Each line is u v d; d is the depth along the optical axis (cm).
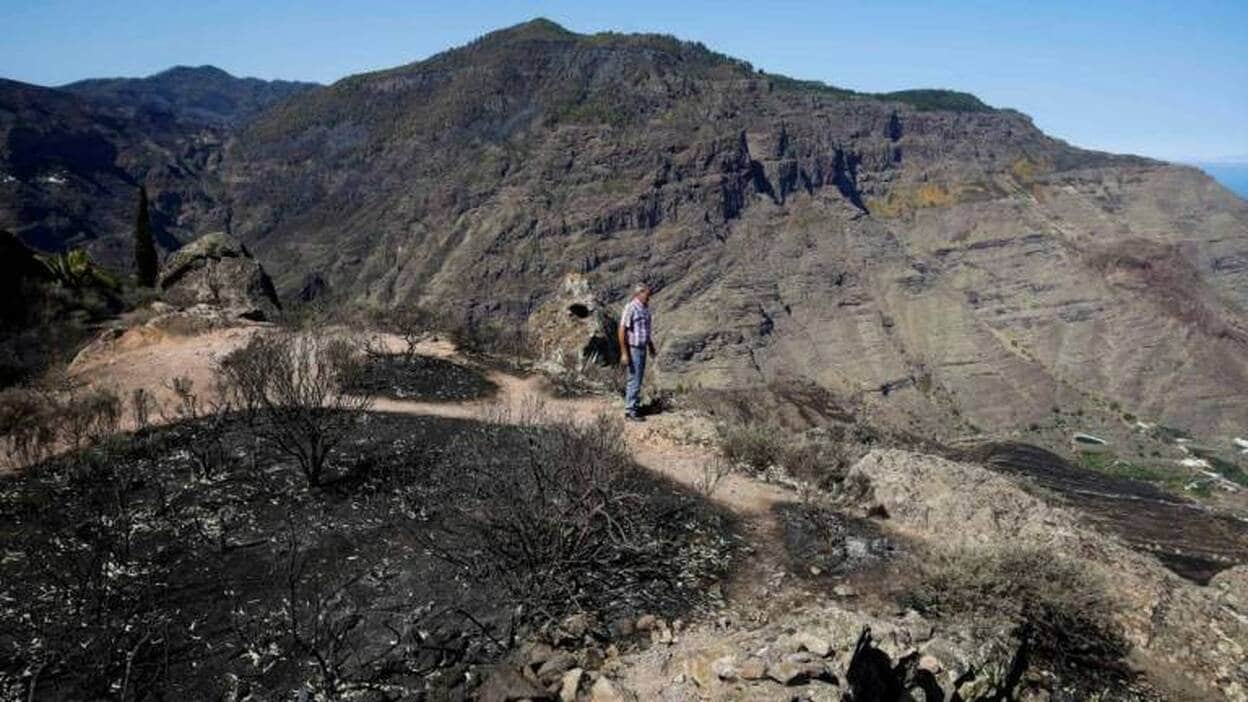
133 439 1276
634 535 1020
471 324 2339
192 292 3070
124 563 921
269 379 1431
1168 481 15925
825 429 2189
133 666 761
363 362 1769
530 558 923
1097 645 991
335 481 1155
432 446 1316
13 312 2503
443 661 800
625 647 859
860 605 977
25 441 1223
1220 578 1254
